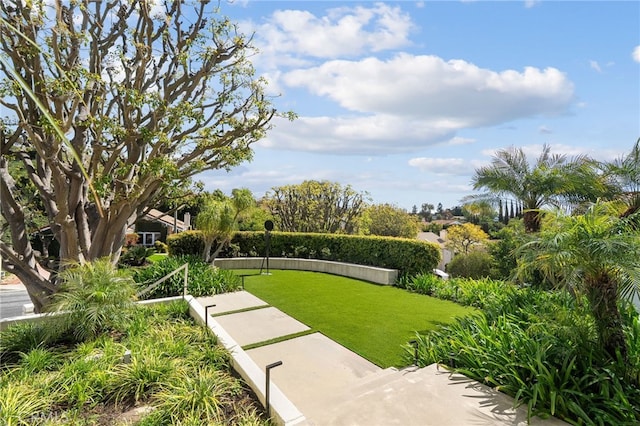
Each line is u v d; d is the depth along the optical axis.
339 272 11.61
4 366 4.08
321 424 3.02
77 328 4.84
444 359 4.27
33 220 17.14
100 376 3.68
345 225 20.11
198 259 10.81
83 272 5.42
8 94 6.36
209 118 9.34
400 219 21.08
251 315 6.85
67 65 6.49
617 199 7.61
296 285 9.70
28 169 8.23
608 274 3.43
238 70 9.27
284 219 20.20
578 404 3.06
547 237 3.70
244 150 9.36
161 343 4.61
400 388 3.60
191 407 3.28
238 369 4.11
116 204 7.65
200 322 5.70
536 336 3.98
